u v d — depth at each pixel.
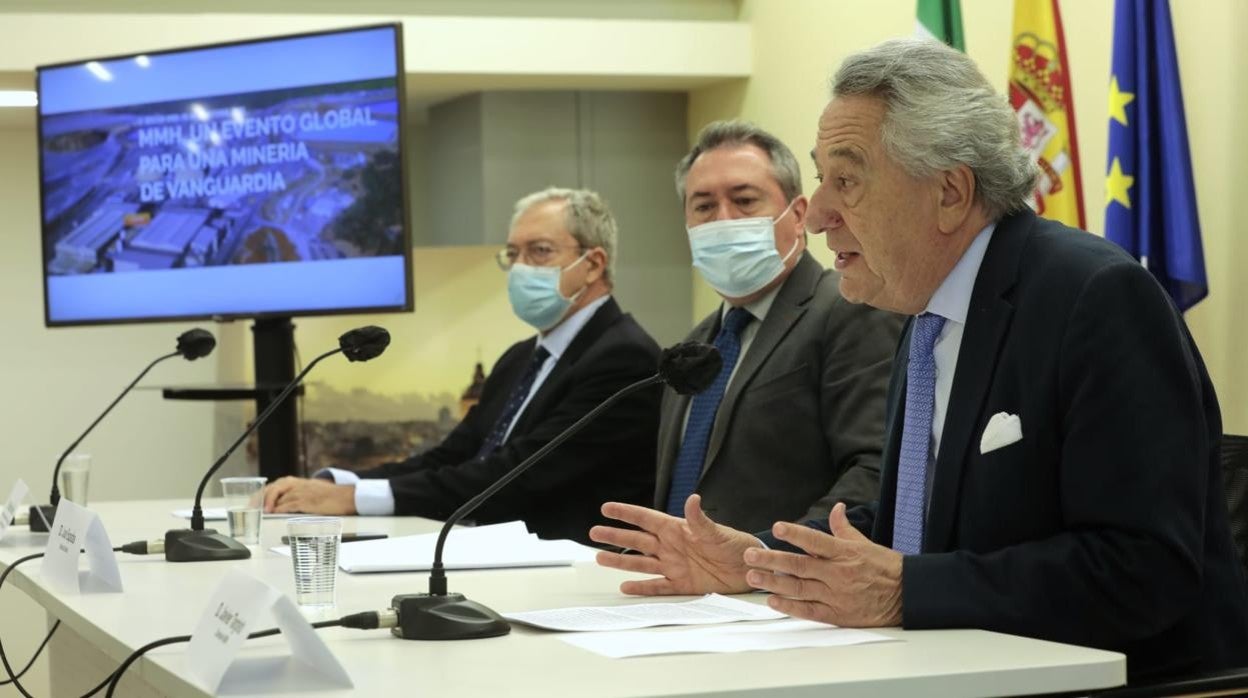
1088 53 4.29
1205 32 3.80
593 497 4.11
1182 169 3.72
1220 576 1.98
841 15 5.41
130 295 5.34
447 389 6.43
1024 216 2.10
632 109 6.54
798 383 3.28
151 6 5.70
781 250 3.41
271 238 5.12
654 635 1.74
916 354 2.17
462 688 1.43
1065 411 1.92
